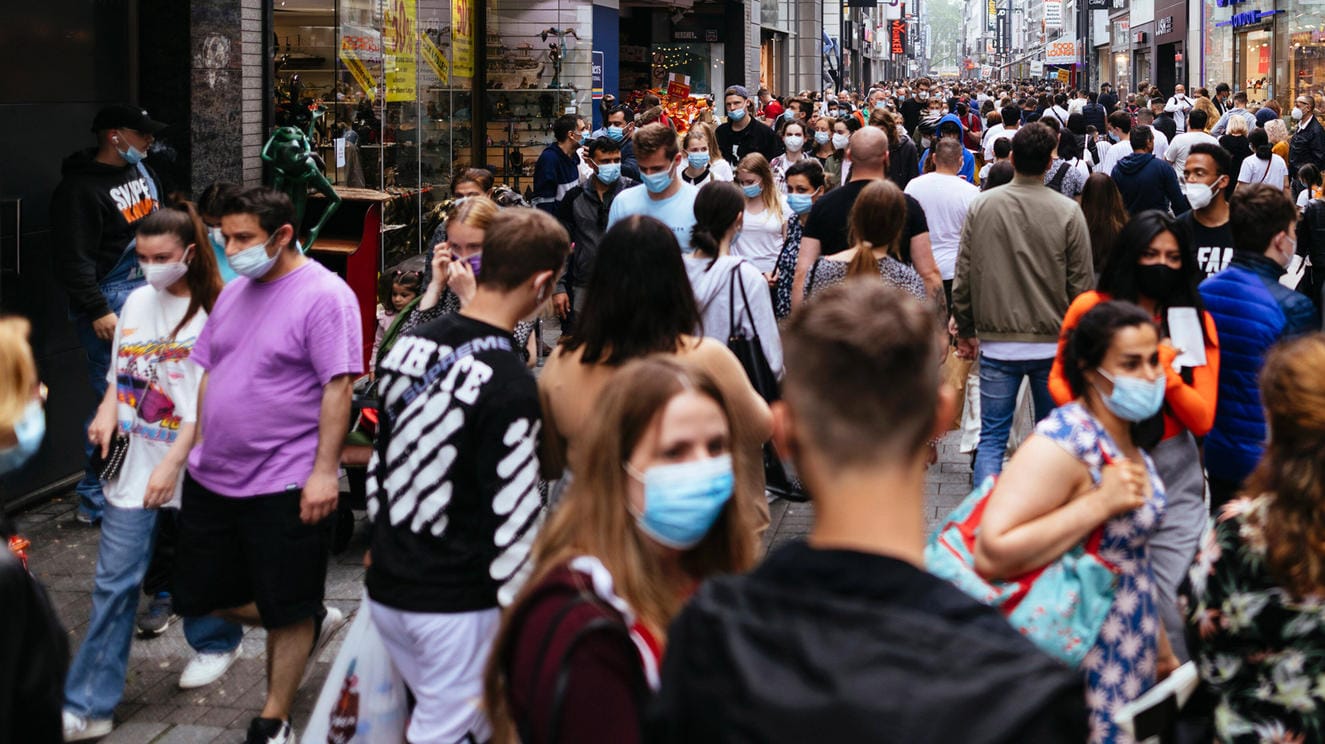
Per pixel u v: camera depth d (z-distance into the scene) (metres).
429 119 25.05
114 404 8.18
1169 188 17.22
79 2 13.34
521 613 3.80
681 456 4.01
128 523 8.07
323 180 15.59
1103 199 12.61
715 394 4.09
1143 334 5.70
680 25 60.25
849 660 2.66
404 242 22.83
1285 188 24.89
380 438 5.92
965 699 2.58
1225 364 8.14
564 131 20.36
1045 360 11.01
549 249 5.81
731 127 23.61
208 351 7.60
